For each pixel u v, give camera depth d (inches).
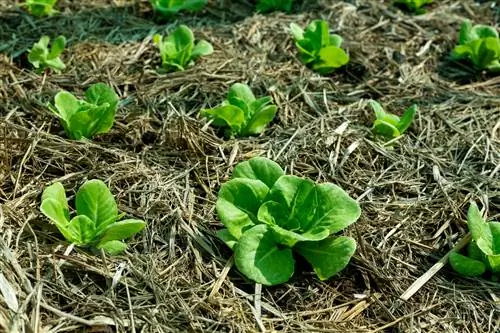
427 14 74.2
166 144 57.9
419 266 51.5
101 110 56.1
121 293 48.2
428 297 49.7
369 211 54.0
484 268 50.4
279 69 65.9
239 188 50.6
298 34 66.3
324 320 48.3
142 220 50.8
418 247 52.4
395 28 72.1
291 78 64.9
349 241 49.7
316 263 49.9
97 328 46.4
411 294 49.6
